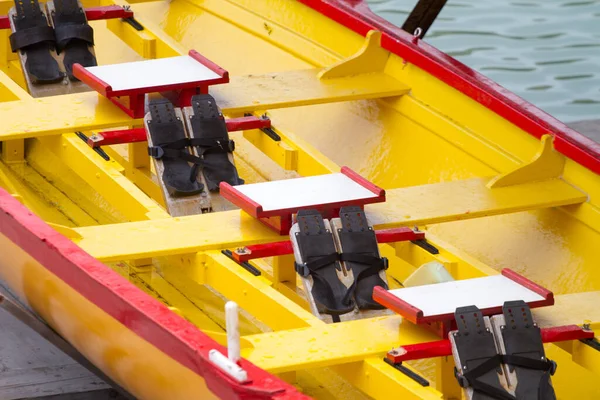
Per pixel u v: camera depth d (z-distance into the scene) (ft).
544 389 40.57
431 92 57.98
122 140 52.95
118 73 54.49
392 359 40.22
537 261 51.37
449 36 120.47
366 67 60.49
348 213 46.44
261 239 46.75
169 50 63.10
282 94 58.03
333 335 41.60
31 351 50.83
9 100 56.90
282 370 39.42
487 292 43.19
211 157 52.03
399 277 52.95
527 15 124.57
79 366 49.78
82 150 52.21
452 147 56.49
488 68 114.42
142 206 48.67
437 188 51.90
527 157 53.16
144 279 52.75
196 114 52.34
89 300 39.93
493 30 121.49
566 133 51.78
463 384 40.24
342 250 45.70
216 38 70.64
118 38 73.15
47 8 61.98
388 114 60.44
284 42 66.49
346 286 45.24
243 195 46.91
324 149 62.54
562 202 50.62
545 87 110.93
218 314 50.49
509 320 41.39
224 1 71.41
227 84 58.95
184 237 46.60
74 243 41.70
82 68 54.54
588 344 42.98
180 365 36.06
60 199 59.00
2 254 45.65
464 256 48.08
